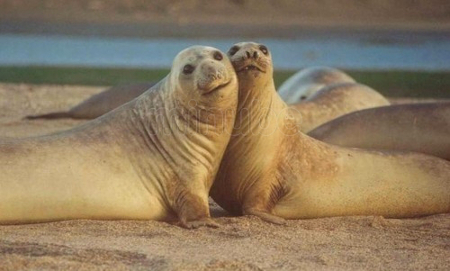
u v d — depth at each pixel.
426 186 34.81
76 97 70.44
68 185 30.14
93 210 30.52
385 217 34.78
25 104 65.31
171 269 25.05
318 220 32.91
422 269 26.81
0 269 24.67
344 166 34.19
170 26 197.88
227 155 32.78
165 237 28.89
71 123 55.09
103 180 30.58
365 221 32.94
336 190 33.78
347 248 28.80
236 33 180.75
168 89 31.69
